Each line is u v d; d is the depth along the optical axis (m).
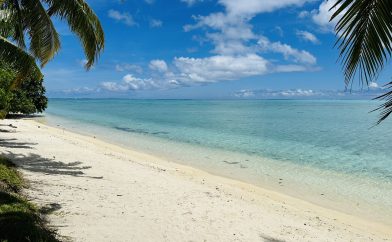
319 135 38.31
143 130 41.34
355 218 12.25
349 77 4.49
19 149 18.56
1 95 22.12
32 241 6.33
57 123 47.28
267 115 82.62
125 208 10.27
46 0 13.07
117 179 14.01
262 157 23.48
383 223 11.87
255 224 10.22
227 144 29.59
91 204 10.21
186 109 122.88
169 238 8.45
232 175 18.00
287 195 14.72
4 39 13.39
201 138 33.66
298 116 79.12
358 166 20.95
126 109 114.19
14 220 6.78
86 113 82.19
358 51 4.50
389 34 4.34
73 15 13.08
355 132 42.28
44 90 46.09
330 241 9.66
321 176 18.25
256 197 13.78
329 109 130.00
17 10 13.30
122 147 26.50
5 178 10.50
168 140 31.81
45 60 14.11
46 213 8.77
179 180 15.33
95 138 31.73
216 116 75.94
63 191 11.16
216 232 9.20
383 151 27.11
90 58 14.08
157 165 19.12
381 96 4.29
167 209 10.66
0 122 33.75
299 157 23.78
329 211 12.86
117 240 7.88
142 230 8.72
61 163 16.03
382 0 4.28
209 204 11.71
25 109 42.34
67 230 7.96
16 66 13.84
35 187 11.12
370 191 15.59
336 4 4.28
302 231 10.16
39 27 13.36
